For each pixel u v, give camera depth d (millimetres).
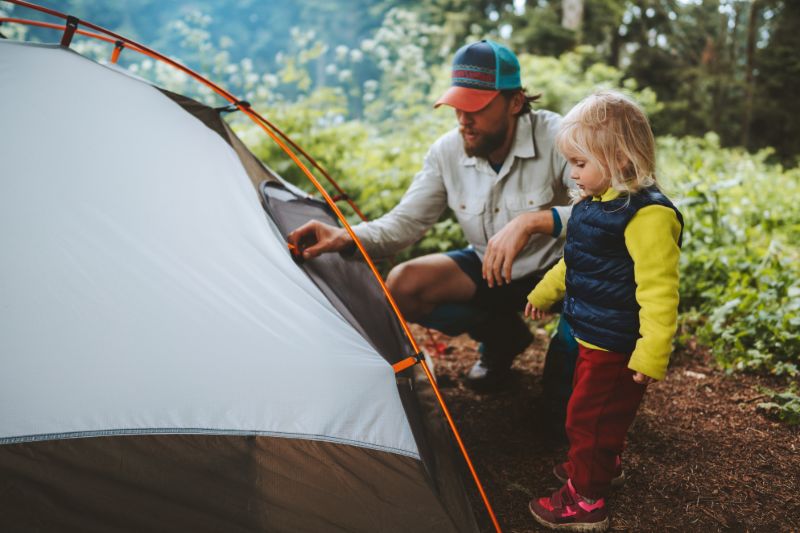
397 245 2740
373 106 7004
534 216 2350
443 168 2736
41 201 1804
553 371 2555
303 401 1820
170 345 1753
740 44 18500
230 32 15641
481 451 2553
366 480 1792
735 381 3082
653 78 16312
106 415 1645
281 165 4828
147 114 2141
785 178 8625
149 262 1837
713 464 2434
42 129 1926
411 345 2205
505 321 2906
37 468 1559
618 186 1856
